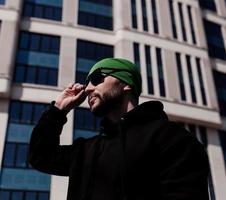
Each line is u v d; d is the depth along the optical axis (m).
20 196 21.22
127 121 1.56
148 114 1.55
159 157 1.39
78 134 24.66
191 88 30.53
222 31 38.09
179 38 32.84
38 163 2.00
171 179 1.28
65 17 30.16
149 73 29.23
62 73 26.97
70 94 2.13
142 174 1.39
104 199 1.43
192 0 36.12
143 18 32.34
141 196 1.36
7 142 22.86
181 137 1.38
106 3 32.94
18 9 27.69
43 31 28.56
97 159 1.62
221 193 26.31
